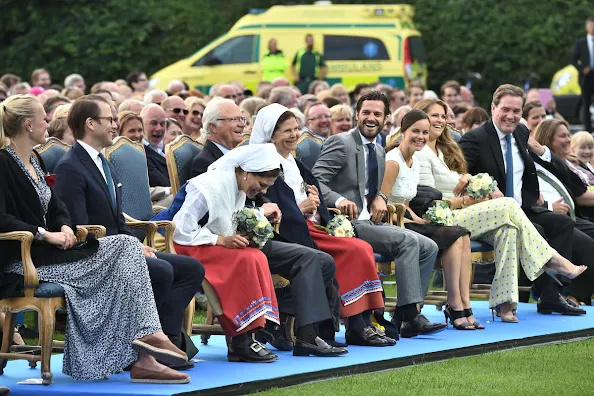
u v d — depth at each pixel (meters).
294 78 30.92
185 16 36.38
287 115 11.39
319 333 10.98
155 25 36.09
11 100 9.56
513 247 12.84
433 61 37.47
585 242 14.43
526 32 37.31
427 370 10.23
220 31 36.62
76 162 10.08
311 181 11.70
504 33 37.31
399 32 31.50
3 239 9.25
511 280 12.84
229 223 10.41
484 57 37.28
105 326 9.36
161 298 9.68
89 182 10.08
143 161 11.77
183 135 11.76
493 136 13.95
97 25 35.75
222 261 10.31
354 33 31.38
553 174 14.98
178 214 10.45
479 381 9.67
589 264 14.38
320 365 10.13
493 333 12.08
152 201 13.45
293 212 11.09
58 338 11.64
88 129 10.15
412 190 12.74
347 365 10.11
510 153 13.95
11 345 10.09
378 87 21.78
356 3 37.72
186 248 10.41
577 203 15.37
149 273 9.59
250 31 31.28
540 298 13.80
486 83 37.69
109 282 9.38
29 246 9.20
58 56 35.84
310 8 31.42
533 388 9.40
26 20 36.12
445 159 13.55
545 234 13.97
